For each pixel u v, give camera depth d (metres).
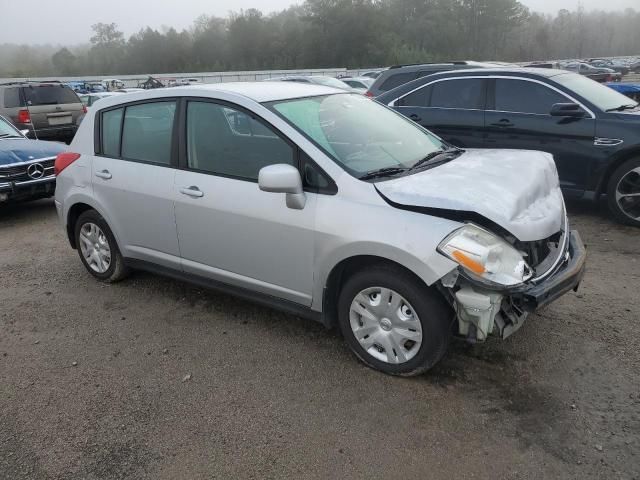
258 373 3.45
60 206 5.00
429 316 3.04
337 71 51.84
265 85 4.10
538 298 2.83
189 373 3.49
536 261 3.12
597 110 6.00
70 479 2.67
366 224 3.08
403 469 2.62
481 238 2.87
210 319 4.20
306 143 3.38
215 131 3.80
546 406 3.00
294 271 3.49
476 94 6.86
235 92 3.76
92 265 5.00
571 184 6.26
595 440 2.74
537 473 2.56
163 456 2.79
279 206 3.45
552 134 6.25
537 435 2.79
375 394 3.18
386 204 3.08
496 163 3.65
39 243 6.39
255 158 3.61
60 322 4.27
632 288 4.39
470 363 3.42
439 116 7.08
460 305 2.91
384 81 9.81
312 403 3.13
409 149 3.83
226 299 4.53
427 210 2.98
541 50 97.44
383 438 2.83
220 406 3.15
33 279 5.22
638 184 5.81
